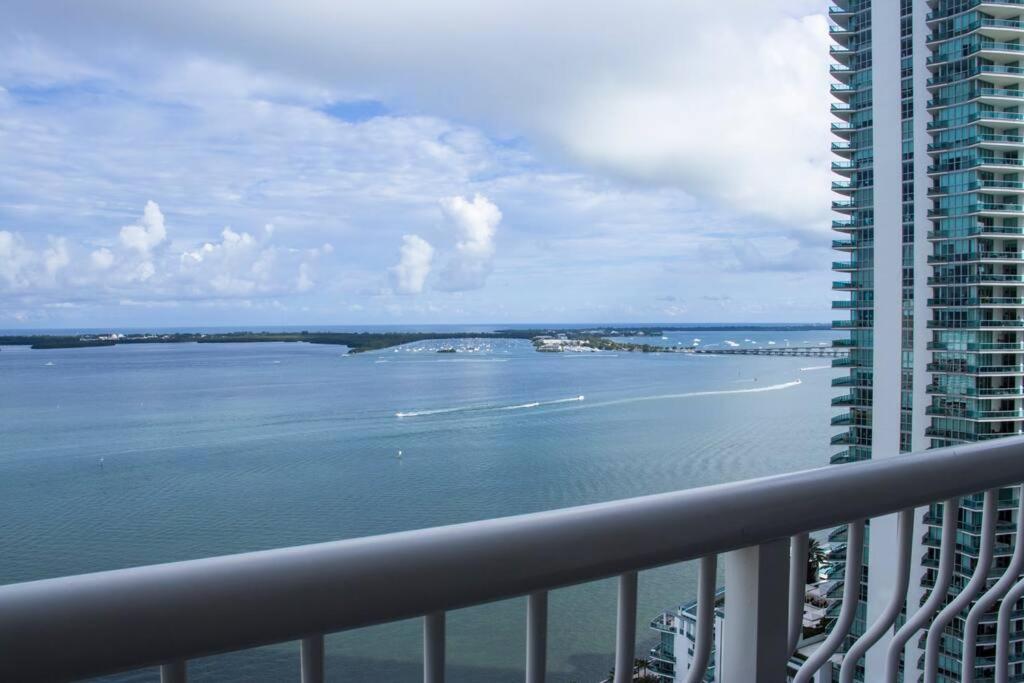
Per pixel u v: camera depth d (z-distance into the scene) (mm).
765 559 616
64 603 336
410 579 426
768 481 621
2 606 324
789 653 646
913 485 725
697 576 598
